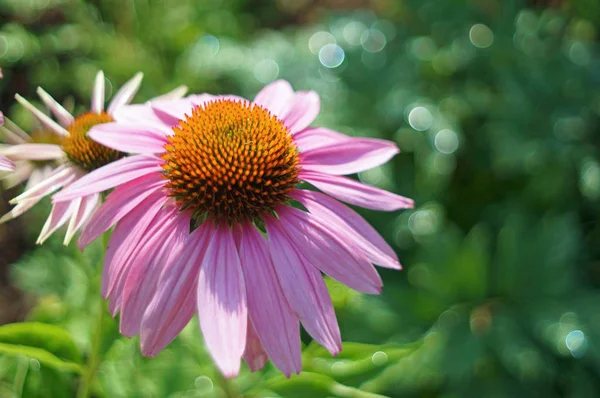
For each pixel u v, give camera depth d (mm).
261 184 292
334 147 307
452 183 500
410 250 458
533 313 427
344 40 550
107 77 577
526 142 470
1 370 357
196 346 335
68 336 297
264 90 325
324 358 310
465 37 535
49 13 649
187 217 287
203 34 614
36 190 305
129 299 274
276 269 281
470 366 406
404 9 570
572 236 439
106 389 327
